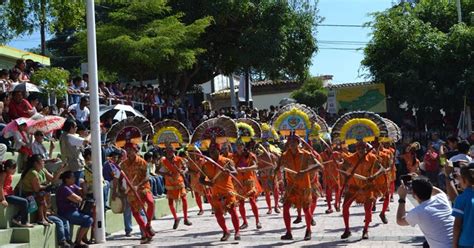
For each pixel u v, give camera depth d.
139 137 14.55
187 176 19.75
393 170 18.05
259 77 31.97
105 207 14.87
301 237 12.82
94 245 12.95
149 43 23.03
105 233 14.30
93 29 13.19
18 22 16.75
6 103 14.81
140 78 25.39
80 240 12.54
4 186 11.55
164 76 29.70
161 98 25.64
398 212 7.79
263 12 28.23
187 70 30.00
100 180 13.27
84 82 20.05
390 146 17.48
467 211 6.80
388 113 29.48
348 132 13.27
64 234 12.31
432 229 7.31
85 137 14.52
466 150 11.49
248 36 27.86
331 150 15.93
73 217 12.40
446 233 7.25
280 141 19.86
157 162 18.36
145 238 13.10
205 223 16.12
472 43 26.91
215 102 42.72
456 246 6.88
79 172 13.29
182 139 15.91
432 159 18.25
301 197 12.31
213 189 12.67
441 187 15.25
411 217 7.45
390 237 12.38
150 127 14.70
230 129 14.57
